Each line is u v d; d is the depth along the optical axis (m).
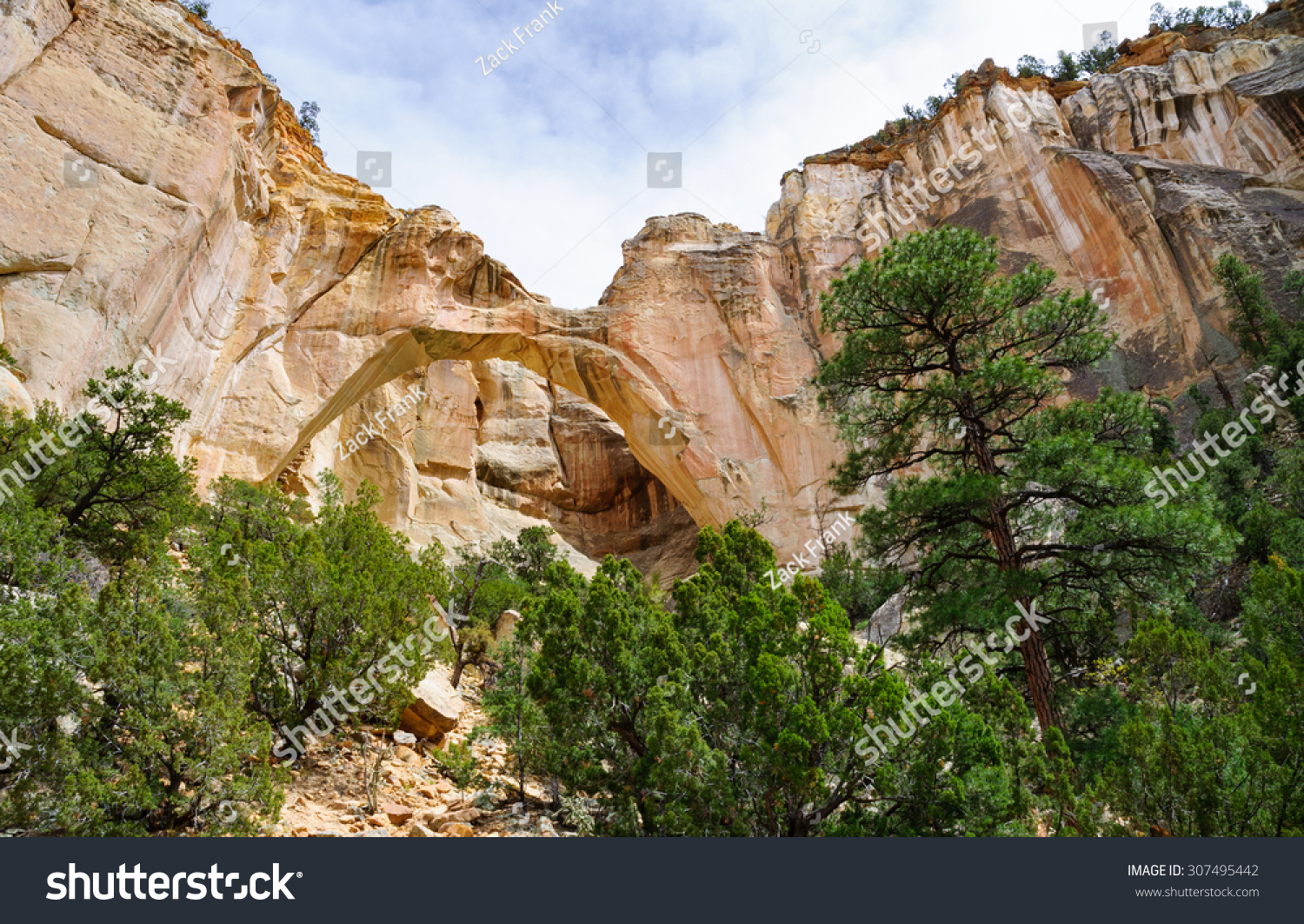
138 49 29.30
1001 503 15.12
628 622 10.15
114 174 27.19
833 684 9.16
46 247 24.97
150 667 8.33
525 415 58.25
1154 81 46.16
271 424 32.53
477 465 54.56
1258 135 43.06
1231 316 36.78
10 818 6.96
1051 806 10.46
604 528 55.75
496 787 11.44
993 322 16.16
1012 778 10.05
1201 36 49.72
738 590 13.12
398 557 16.11
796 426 38.03
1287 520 22.50
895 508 15.12
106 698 8.55
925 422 16.34
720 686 10.09
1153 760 8.95
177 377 29.30
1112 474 14.03
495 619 22.62
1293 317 36.03
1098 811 9.34
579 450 57.81
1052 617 15.16
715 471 37.69
